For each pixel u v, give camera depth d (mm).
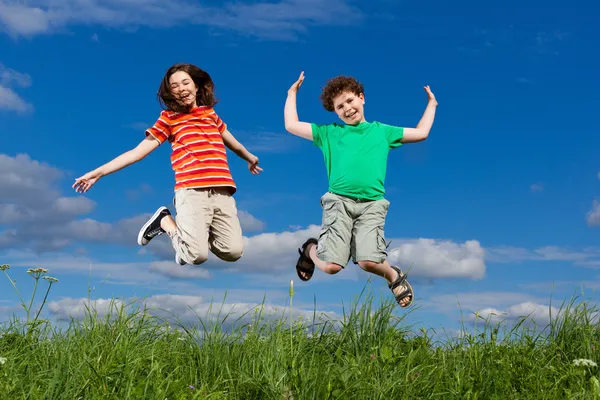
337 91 5043
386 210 4988
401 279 4992
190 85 4773
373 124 5117
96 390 3121
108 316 4203
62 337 4020
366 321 4465
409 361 3869
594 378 3580
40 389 3252
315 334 4453
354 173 4887
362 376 3539
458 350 4312
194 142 4719
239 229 4863
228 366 3756
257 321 4227
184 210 4605
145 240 4988
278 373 3555
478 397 3451
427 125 5156
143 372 3541
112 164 4500
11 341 4031
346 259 4898
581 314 4617
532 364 3957
